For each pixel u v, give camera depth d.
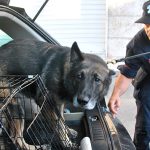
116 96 3.32
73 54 2.69
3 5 3.22
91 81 2.62
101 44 7.77
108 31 7.68
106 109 2.74
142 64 3.50
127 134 2.43
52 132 2.31
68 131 2.35
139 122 3.79
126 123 5.42
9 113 2.09
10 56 2.81
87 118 2.50
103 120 2.47
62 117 2.50
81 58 2.67
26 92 2.46
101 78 2.66
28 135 2.31
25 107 2.52
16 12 3.27
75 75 2.63
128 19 7.58
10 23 3.27
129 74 3.45
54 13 7.60
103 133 2.29
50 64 2.74
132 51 3.48
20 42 2.90
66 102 2.77
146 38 3.40
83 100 2.54
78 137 2.45
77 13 7.64
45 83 2.72
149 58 3.42
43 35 3.37
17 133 2.23
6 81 2.39
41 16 7.59
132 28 7.63
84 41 7.77
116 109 3.26
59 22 7.65
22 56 2.80
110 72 2.77
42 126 2.35
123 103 6.13
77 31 7.72
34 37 3.34
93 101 2.63
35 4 7.41
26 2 7.39
